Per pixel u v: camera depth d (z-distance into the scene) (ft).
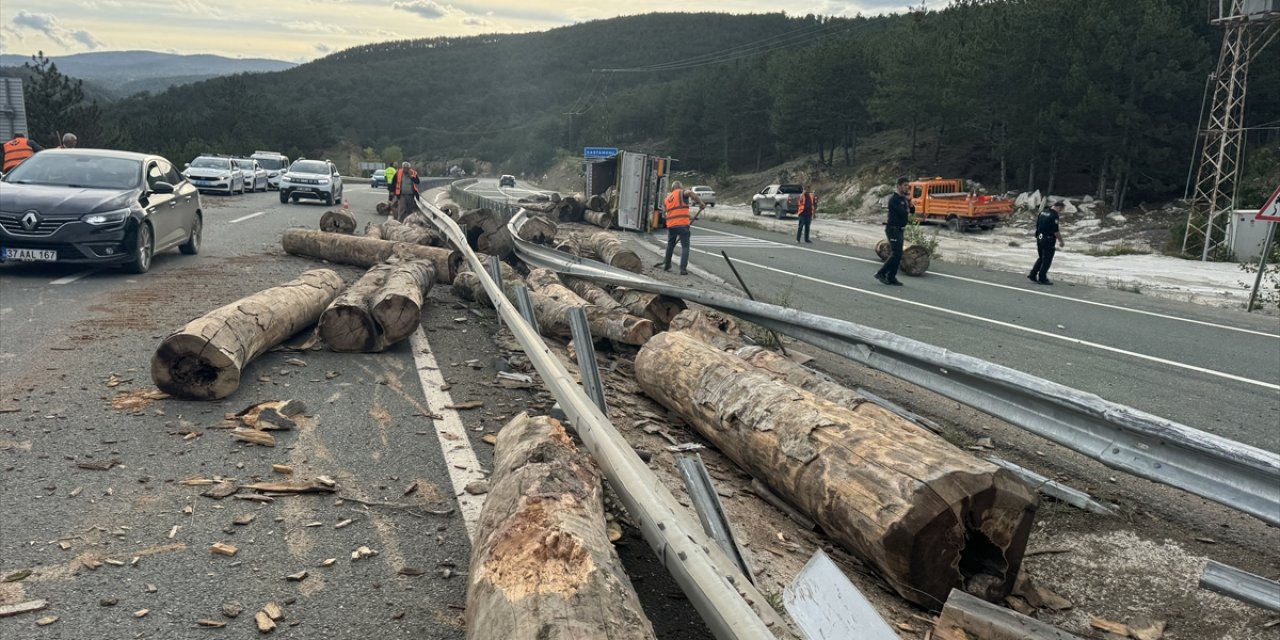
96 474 14.03
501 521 10.21
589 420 13.33
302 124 341.62
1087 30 127.34
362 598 10.77
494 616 8.38
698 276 51.57
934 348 16.67
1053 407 14.03
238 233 54.65
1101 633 12.19
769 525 14.14
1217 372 29.01
